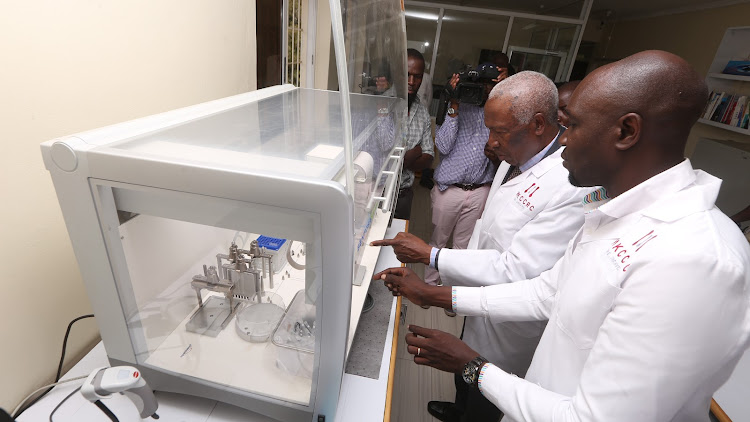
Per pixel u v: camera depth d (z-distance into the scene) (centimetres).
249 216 56
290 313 82
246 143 68
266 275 94
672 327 45
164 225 71
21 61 62
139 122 70
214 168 52
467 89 190
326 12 247
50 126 69
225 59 132
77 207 57
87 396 55
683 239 49
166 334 79
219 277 85
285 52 225
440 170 220
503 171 141
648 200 56
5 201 64
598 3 437
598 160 58
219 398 71
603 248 61
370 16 112
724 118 321
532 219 108
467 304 95
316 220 52
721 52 332
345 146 57
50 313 77
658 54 51
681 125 51
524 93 100
